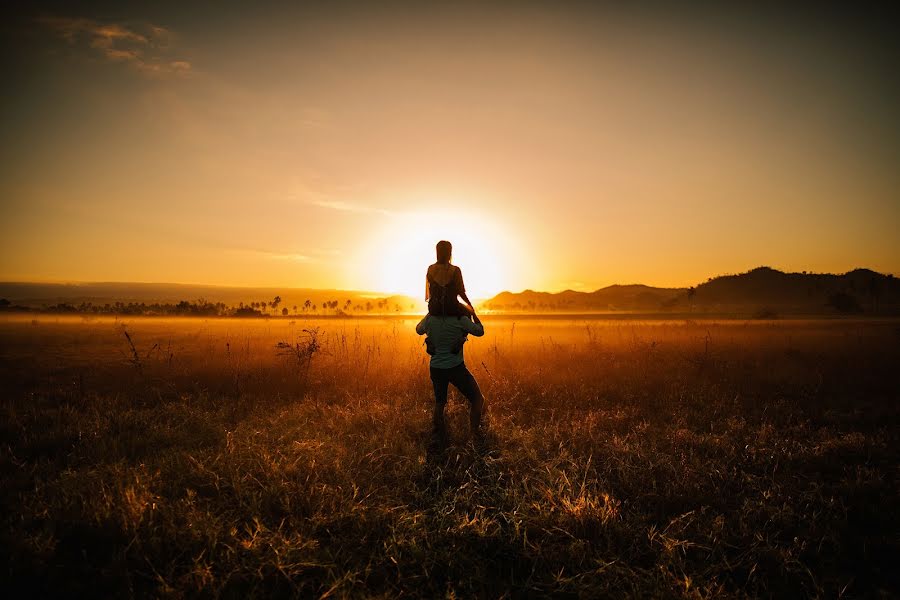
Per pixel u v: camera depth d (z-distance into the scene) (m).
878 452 4.23
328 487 3.30
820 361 9.18
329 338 12.23
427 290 4.79
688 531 2.88
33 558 2.43
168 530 2.67
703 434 4.83
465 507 3.18
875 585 2.40
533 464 4.00
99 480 3.33
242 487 3.30
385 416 5.38
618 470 3.80
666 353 10.44
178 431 4.77
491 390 6.77
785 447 4.35
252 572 2.34
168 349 11.58
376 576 2.42
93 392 6.66
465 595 2.29
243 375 7.79
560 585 2.33
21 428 4.79
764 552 2.63
